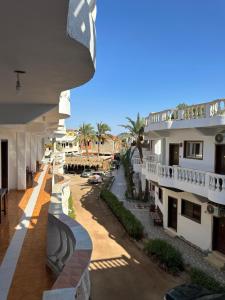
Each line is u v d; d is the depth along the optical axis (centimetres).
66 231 538
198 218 1812
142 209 2852
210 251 1672
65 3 279
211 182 1480
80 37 375
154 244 1672
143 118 3309
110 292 1290
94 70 498
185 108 1717
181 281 1402
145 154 3053
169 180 1809
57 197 893
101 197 3469
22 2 275
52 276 552
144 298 1256
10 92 696
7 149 1485
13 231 803
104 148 9275
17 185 1518
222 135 1538
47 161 3816
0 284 517
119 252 1752
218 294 1050
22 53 416
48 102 849
